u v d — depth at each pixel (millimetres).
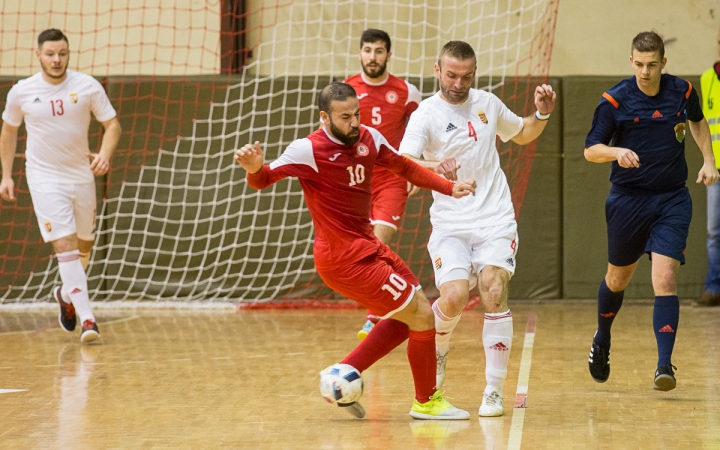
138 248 30172
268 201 29953
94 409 15102
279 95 30016
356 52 31062
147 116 30016
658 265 15430
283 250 30016
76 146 22797
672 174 15664
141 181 30094
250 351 20734
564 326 24094
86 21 31531
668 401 15156
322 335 23078
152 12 31359
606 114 15766
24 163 30016
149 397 15984
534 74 30344
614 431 13195
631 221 15875
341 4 30953
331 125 13117
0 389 16828
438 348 15117
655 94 15641
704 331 22750
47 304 29734
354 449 12391
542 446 12398
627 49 30703
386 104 22516
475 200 14594
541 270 29672
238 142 30016
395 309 13477
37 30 31609
